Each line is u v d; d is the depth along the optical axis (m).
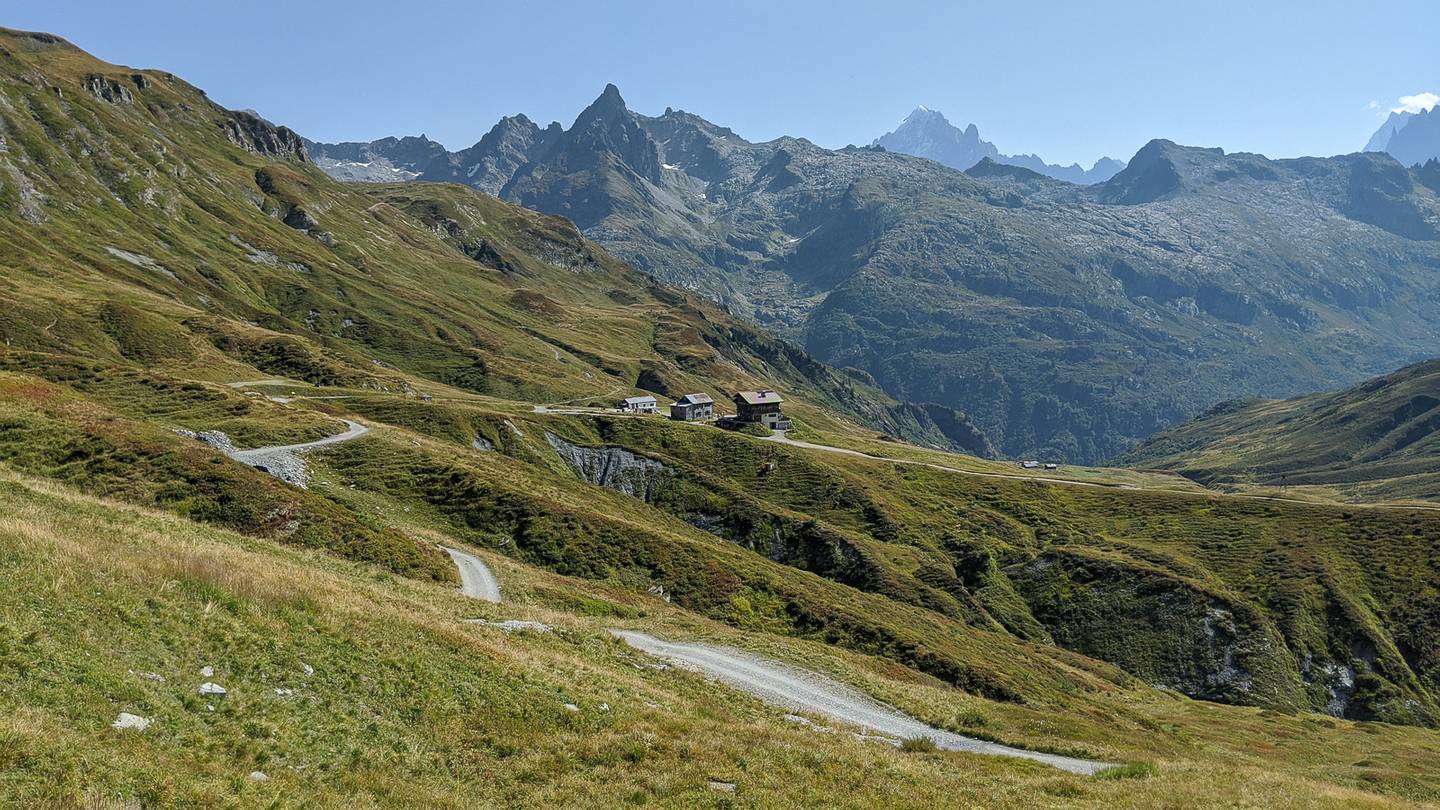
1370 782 57.00
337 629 27.55
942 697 56.88
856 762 28.86
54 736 15.49
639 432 193.88
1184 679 136.88
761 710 40.47
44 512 33.28
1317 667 140.00
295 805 17.09
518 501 100.44
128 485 65.44
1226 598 147.62
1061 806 27.73
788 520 149.75
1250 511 190.25
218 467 70.62
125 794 14.92
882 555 146.88
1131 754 45.56
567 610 63.84
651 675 41.75
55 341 167.38
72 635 19.66
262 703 21.12
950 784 28.83
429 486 103.31
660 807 21.78
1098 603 152.12
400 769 21.02
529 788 22.11
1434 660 140.12
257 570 31.36
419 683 26.36
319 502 72.06
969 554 165.00
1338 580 156.12
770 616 91.75
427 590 48.94
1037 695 83.00
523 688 29.22
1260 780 38.28
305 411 125.81
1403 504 197.50
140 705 18.28
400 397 182.25
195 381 128.75
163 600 23.69
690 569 95.50
